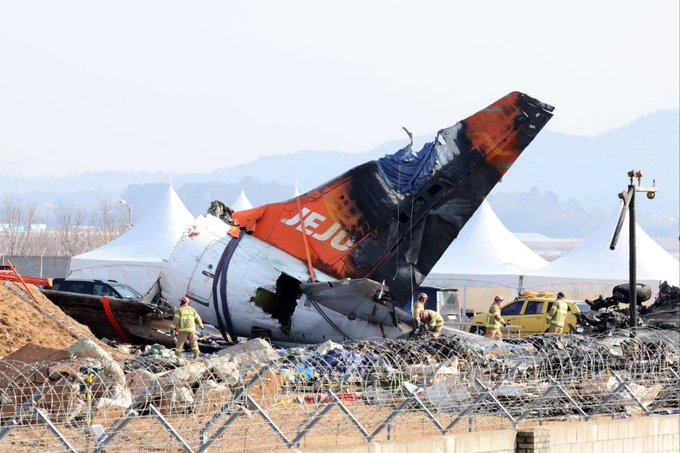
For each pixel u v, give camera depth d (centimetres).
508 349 9400
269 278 13000
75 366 7112
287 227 13288
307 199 13312
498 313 14412
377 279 13275
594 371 8906
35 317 11025
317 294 12681
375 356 8150
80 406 6662
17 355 7938
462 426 7581
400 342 8712
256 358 7906
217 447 6469
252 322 13012
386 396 7562
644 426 8156
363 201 13275
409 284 13338
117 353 11212
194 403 7075
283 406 7225
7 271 11838
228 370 7475
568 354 8912
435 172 13350
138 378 7281
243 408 6719
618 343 9775
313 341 12950
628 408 8825
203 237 13462
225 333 13275
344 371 7831
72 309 13075
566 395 8175
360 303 12556
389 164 13388
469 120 13375
